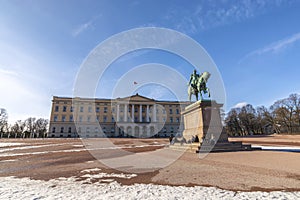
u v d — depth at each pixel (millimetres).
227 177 6234
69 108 75250
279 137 45750
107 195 4629
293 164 8258
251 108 81688
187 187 5215
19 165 9984
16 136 80125
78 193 4812
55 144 27625
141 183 5711
